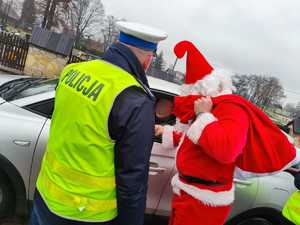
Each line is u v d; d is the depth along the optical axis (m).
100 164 1.72
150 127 1.71
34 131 3.11
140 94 1.72
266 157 2.35
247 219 3.67
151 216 3.49
